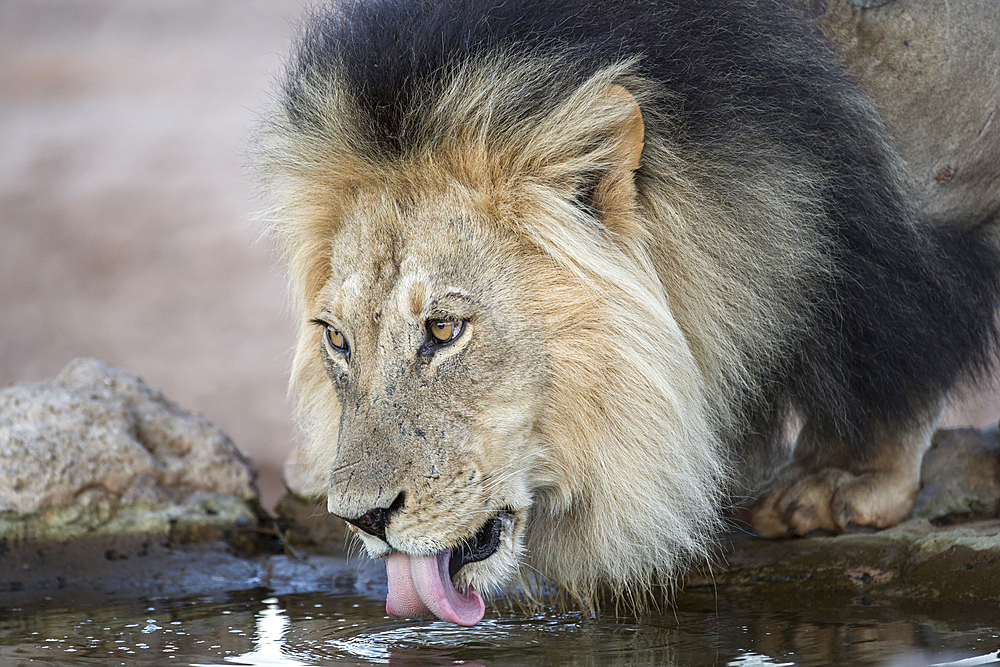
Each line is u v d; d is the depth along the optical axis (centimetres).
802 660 710
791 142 803
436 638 812
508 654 764
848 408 867
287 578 1048
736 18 809
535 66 757
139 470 1132
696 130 782
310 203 821
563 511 815
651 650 756
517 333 746
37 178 4456
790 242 798
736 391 827
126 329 3372
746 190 787
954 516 955
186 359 3188
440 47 761
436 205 760
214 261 3784
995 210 926
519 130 752
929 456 1022
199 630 855
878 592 873
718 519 871
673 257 786
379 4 802
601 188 772
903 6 882
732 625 810
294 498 1211
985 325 940
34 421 1129
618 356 759
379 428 733
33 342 3294
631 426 768
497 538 767
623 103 750
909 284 860
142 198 4253
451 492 734
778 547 936
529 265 754
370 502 717
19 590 1022
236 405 2923
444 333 746
